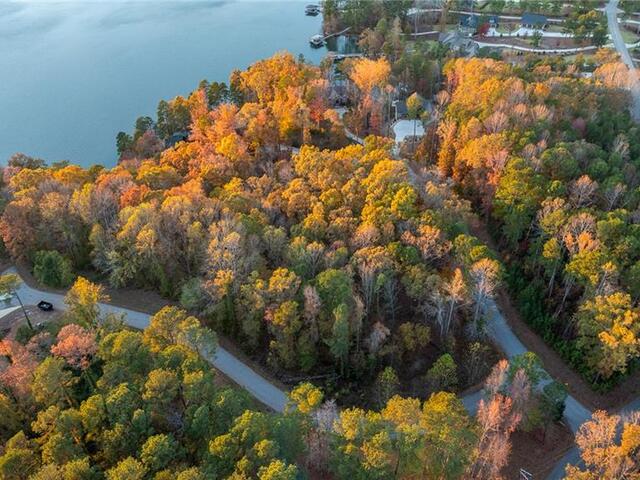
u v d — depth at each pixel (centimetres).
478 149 13225
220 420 7562
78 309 9850
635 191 12194
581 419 9831
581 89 17338
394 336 10494
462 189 14275
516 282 12100
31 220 12094
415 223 11119
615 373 10238
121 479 6519
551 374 10669
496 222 13462
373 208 11419
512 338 11388
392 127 18525
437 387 9894
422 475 7481
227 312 10694
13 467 6988
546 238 11762
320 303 9900
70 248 12256
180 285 11456
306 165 13138
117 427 7325
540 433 9494
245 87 19350
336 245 11012
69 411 7575
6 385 8500
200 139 16288
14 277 10381
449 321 10581
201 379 7806
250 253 10794
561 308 11300
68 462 7006
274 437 7131
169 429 7850
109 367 8106
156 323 8962
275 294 9938
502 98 15112
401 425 7181
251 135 15700
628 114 17138
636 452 7450
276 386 10188
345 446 7244
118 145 18250
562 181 12569
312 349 10225
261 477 6372
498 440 8000
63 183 13100
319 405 8600
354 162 13362
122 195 12350
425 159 16012
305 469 8119
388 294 10638
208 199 11981
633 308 10019
